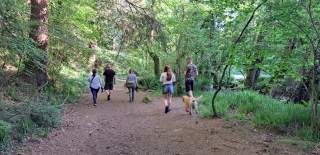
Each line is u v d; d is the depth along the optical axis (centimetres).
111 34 2130
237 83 2267
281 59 1105
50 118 1136
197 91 2094
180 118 1340
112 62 2580
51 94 1562
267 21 1084
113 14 1933
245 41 1190
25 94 1338
